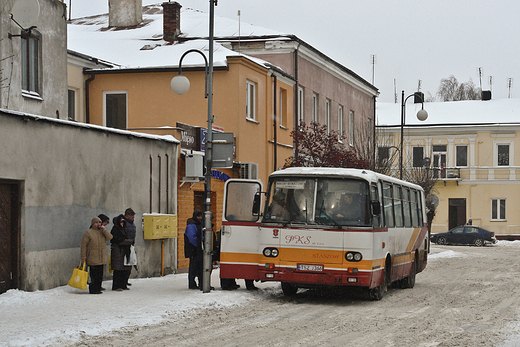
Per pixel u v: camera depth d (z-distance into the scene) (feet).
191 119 87.97
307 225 47.57
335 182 48.29
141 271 61.31
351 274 46.62
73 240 51.52
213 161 51.42
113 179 57.21
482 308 46.65
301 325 37.52
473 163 202.69
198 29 112.06
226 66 86.38
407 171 166.09
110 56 97.50
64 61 66.90
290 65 108.47
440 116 213.25
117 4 116.67
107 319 36.47
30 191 46.78
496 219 200.95
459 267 93.20
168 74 88.58
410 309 45.68
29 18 53.83
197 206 76.64
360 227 46.98
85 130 53.42
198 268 52.39
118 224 50.72
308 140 98.53
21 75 60.39
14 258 45.98
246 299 47.98
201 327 36.06
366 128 146.41
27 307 40.65
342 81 133.39
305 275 47.26
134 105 89.71
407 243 61.67
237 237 51.29
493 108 215.10
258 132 93.09
